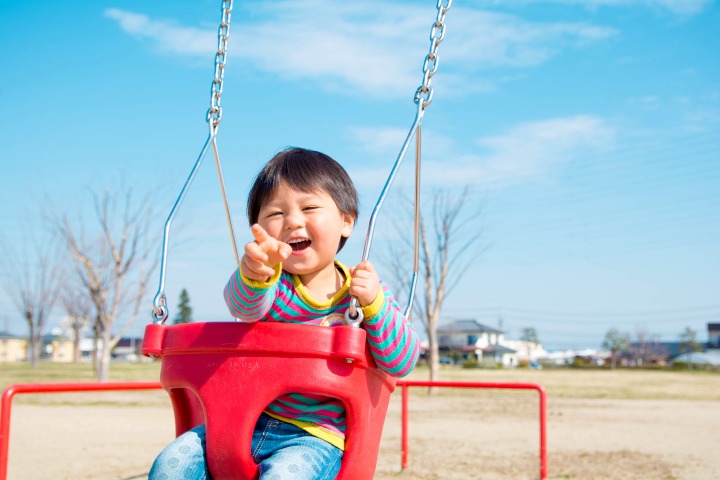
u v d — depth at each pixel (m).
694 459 6.70
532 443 7.73
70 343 79.19
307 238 1.78
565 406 12.66
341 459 1.73
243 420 1.65
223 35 2.16
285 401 1.73
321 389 1.64
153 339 1.78
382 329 1.68
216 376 1.69
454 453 6.98
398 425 9.44
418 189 2.01
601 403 13.46
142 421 9.81
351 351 1.62
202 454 1.72
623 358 68.00
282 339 1.64
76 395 15.84
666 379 26.27
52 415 10.60
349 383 1.66
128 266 18.83
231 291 1.69
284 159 1.83
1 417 3.39
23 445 7.34
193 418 1.96
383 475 5.75
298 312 1.81
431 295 15.77
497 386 5.40
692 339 69.12
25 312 35.59
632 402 13.78
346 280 1.85
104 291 18.86
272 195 1.80
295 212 1.78
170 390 1.89
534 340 84.75
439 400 14.18
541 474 5.26
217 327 1.68
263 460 1.70
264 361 1.65
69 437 8.02
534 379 24.28
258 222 1.82
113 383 3.96
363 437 1.72
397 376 1.84
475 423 9.70
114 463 6.23
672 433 8.69
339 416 1.77
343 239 1.94
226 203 2.22
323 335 1.64
